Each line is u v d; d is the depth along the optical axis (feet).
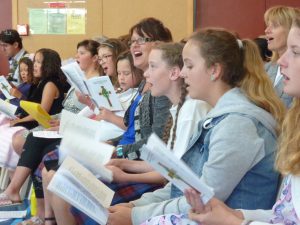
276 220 4.62
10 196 10.49
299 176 4.48
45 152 10.05
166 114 7.91
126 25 18.42
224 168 5.11
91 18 18.65
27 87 15.61
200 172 5.64
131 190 7.18
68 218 7.31
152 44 9.28
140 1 18.16
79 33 18.78
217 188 5.11
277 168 4.88
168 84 7.59
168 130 7.56
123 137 9.05
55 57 14.07
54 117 12.56
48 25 18.93
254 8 17.17
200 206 4.48
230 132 5.19
